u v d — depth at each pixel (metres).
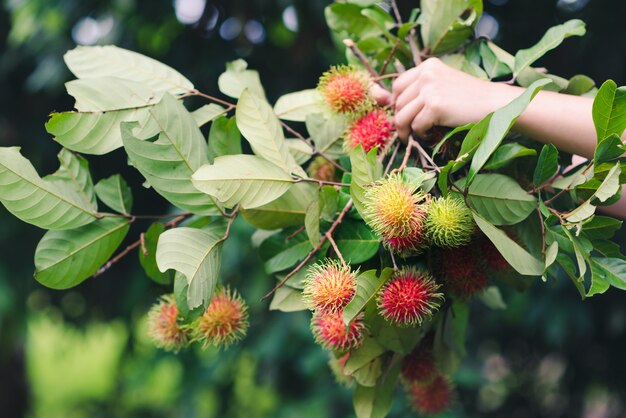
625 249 2.75
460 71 1.26
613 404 3.63
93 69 1.32
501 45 2.94
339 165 1.40
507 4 2.91
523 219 1.12
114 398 5.21
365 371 1.20
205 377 3.45
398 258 1.14
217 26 3.29
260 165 1.13
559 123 1.13
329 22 1.53
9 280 3.47
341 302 1.05
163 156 1.14
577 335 3.30
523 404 3.74
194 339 1.23
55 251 1.19
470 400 3.71
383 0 1.69
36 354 9.03
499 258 1.20
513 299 3.04
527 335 3.53
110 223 1.25
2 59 3.64
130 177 3.56
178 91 1.33
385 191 1.03
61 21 3.22
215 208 1.19
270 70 3.35
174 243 1.07
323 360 3.00
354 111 1.26
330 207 1.20
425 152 1.21
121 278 3.86
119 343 4.35
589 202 1.03
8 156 1.12
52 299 4.00
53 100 3.66
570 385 3.59
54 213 1.18
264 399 3.81
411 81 1.23
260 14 3.24
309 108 1.43
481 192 1.12
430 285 1.09
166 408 4.88
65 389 8.79
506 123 0.98
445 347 1.37
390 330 1.15
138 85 1.26
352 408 3.19
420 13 1.57
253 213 1.23
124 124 1.11
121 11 3.05
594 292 1.03
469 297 1.23
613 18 2.81
